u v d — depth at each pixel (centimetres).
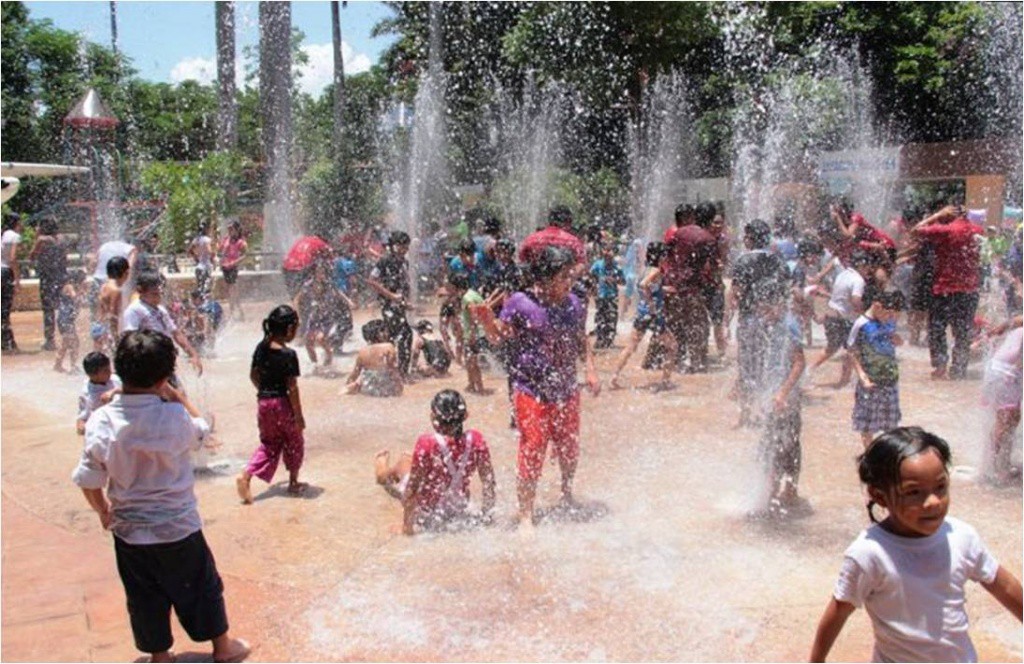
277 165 2173
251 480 638
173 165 2069
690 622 413
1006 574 281
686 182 2750
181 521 376
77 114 1917
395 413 824
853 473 626
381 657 388
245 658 391
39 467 679
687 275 947
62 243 1245
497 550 500
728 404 834
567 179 2508
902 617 275
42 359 1175
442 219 2472
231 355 1167
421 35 2706
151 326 647
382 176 2639
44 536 540
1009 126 2561
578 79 2453
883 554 276
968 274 925
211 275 1546
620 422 773
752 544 504
